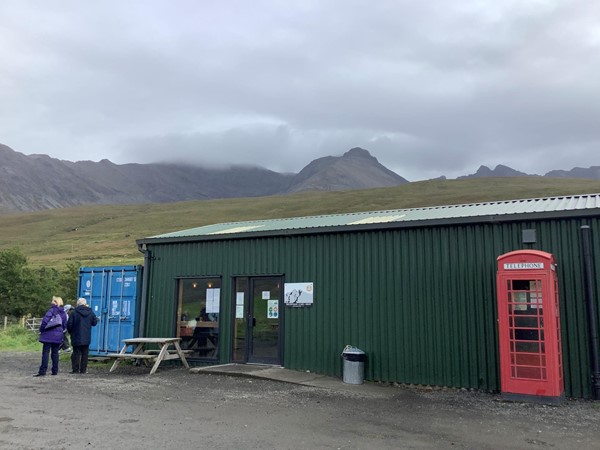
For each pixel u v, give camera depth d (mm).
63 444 5902
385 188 151000
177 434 6434
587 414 7992
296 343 12227
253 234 13086
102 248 93750
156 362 11969
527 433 6812
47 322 11578
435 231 10945
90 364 14047
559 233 9758
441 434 6719
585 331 9289
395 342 11016
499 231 10305
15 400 8531
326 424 7137
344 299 11766
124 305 14688
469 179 151375
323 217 16094
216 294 13617
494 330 10086
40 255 90188
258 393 9438
